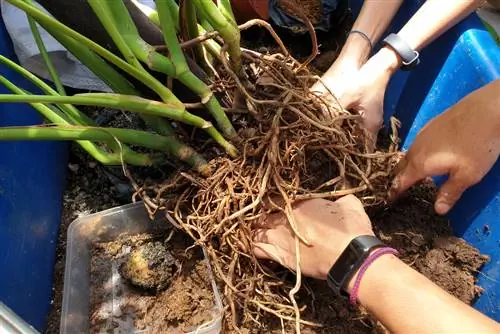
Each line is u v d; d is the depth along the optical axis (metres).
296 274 0.35
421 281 0.30
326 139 0.39
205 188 0.39
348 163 0.41
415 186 0.46
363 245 0.32
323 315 0.39
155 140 0.37
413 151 0.40
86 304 0.39
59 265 0.46
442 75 0.47
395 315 0.29
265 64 0.41
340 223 0.35
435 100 0.48
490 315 0.39
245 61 0.42
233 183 0.38
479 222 0.42
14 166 0.41
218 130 0.41
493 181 0.40
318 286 0.40
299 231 0.36
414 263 0.42
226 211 0.38
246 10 0.56
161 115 0.34
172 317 0.39
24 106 0.47
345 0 0.60
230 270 0.38
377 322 0.39
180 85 0.38
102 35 0.33
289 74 0.42
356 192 0.40
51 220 0.46
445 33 0.47
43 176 0.46
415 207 0.45
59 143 0.51
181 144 0.38
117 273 0.41
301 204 0.38
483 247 0.41
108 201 0.50
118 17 0.29
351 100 0.44
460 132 0.37
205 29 0.42
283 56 0.44
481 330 0.26
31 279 0.40
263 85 0.41
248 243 0.38
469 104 0.37
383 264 0.31
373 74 0.45
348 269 0.32
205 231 0.38
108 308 0.39
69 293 0.39
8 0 0.25
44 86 0.35
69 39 0.33
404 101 0.53
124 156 0.37
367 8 0.48
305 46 0.61
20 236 0.39
